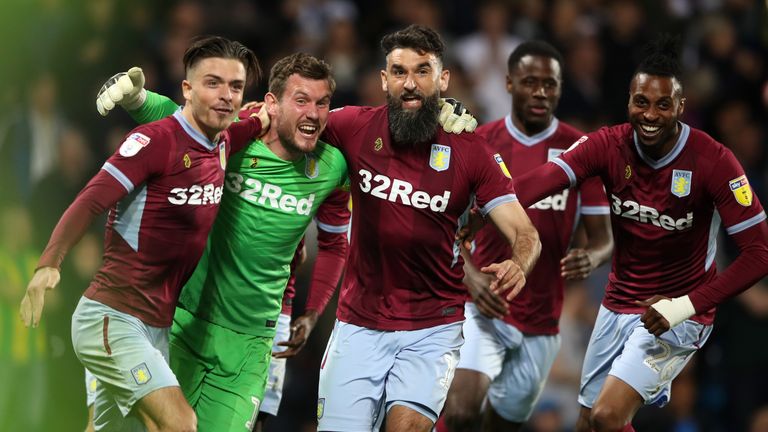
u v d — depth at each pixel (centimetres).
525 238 952
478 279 1102
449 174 956
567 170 1014
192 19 1881
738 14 2064
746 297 1608
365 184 964
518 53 1167
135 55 1800
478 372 1144
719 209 990
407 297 971
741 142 1897
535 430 1588
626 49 2002
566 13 2039
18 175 1605
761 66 2005
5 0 1700
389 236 958
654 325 974
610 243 1160
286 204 973
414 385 955
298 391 1566
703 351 1631
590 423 995
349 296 986
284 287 1015
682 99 985
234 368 998
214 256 986
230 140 946
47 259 870
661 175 995
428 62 939
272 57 1956
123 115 1725
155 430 913
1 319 1314
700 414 1616
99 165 1603
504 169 973
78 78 1723
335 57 1923
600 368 1063
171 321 955
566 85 1864
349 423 959
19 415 1308
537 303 1169
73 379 1326
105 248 945
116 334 916
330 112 994
